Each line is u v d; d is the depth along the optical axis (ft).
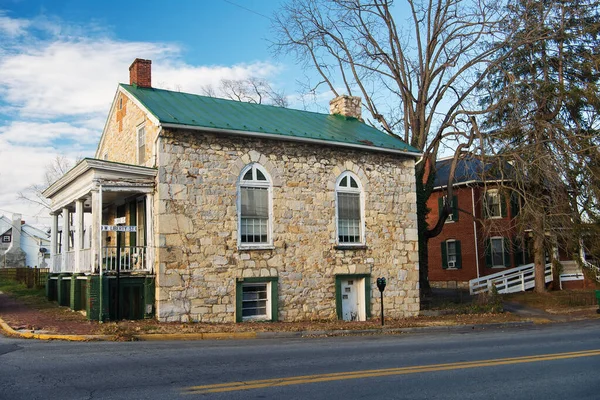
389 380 29.07
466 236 123.95
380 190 73.26
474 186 112.27
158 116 59.06
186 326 55.06
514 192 87.35
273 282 63.72
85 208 81.00
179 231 58.44
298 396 25.18
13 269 120.88
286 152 66.23
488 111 84.23
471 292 107.86
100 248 56.39
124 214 71.67
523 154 80.79
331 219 68.69
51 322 54.44
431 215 132.67
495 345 45.65
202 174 60.34
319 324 61.98
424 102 93.40
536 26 84.99
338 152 70.23
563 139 80.94
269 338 52.85
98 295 55.88
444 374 30.94
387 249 72.95
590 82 87.97
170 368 32.14
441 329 64.75
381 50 94.63
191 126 59.00
